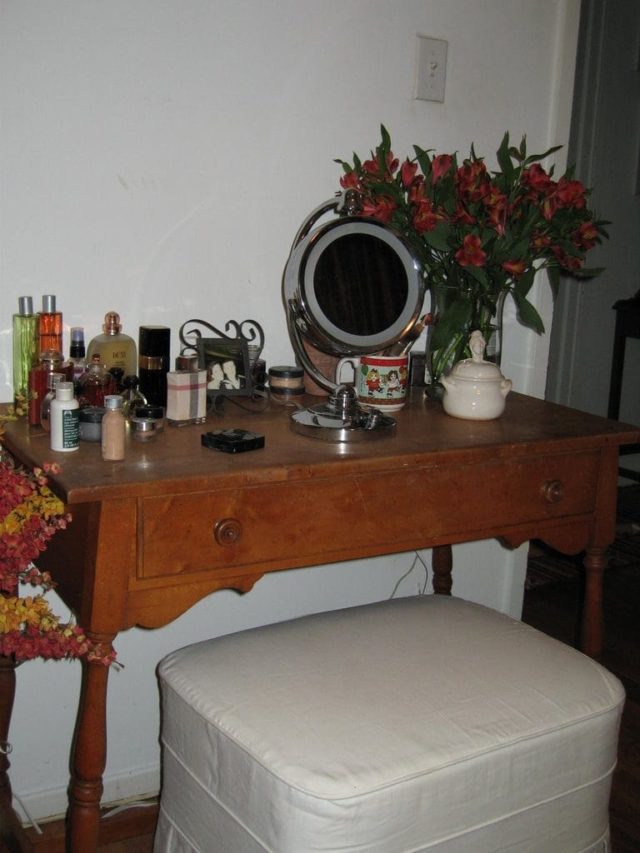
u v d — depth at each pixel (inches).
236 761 44.5
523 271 59.7
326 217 66.2
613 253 134.8
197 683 48.4
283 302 66.0
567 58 73.7
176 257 61.7
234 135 62.1
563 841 49.4
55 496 44.6
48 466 43.6
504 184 62.1
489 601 80.5
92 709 46.5
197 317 63.3
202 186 61.6
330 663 50.1
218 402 57.8
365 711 45.9
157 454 48.6
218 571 47.4
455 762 43.7
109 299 60.2
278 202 64.5
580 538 60.3
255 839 43.9
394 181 62.7
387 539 52.2
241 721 45.2
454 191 60.4
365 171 61.8
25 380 55.9
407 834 42.9
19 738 62.5
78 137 57.1
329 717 45.3
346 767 42.1
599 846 51.8
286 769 42.0
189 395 54.6
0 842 59.9
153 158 59.7
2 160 55.3
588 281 134.2
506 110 72.7
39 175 56.5
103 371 54.6
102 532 43.6
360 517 51.0
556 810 48.4
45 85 55.6
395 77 67.4
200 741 47.1
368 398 60.6
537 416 62.4
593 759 49.2
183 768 49.0
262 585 68.8
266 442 51.9
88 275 59.2
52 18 55.0
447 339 61.4
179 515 45.5
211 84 60.6
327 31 64.0
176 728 49.3
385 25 66.1
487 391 59.4
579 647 63.7
